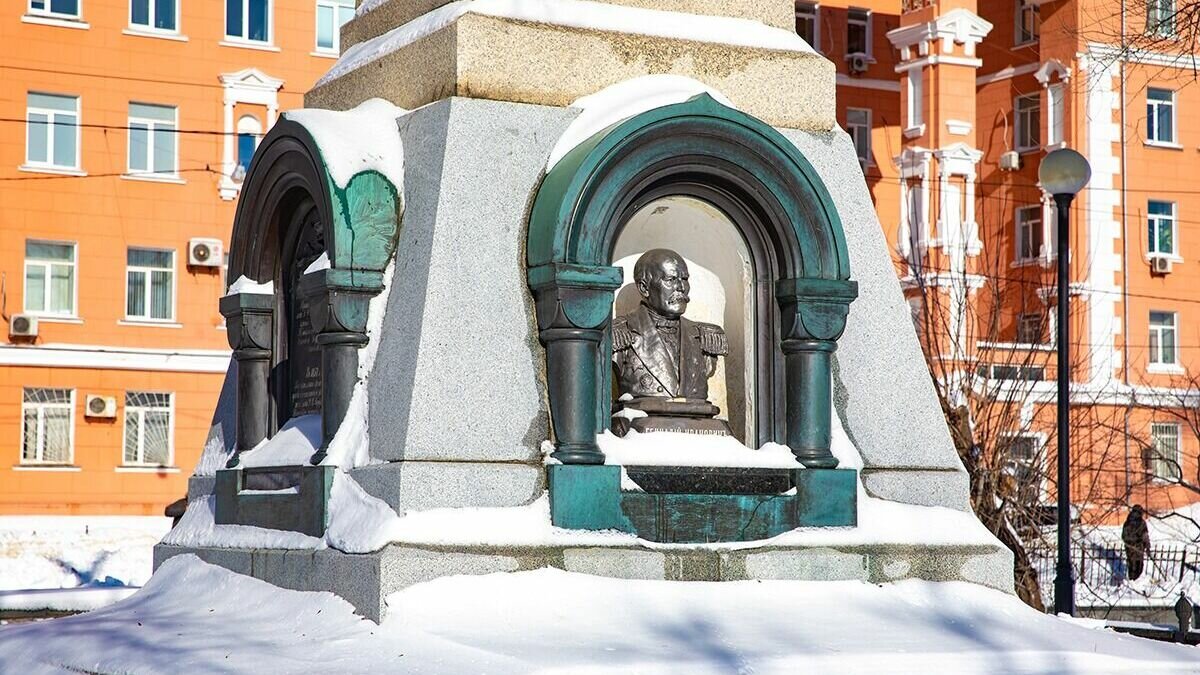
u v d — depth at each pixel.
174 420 32.94
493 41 9.73
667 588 9.09
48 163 32.53
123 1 33.09
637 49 10.16
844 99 41.78
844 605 9.34
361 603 8.80
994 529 16.17
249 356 10.98
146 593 10.95
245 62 33.97
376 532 8.84
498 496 9.10
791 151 9.84
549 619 8.54
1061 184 13.68
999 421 17.55
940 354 18.47
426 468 8.97
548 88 9.86
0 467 31.53
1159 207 39.88
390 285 9.69
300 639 8.68
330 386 9.65
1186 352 39.72
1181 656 8.71
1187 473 36.69
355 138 9.89
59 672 8.96
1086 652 8.52
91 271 32.62
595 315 9.31
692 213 10.31
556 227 9.23
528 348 9.41
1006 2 41.38
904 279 30.41
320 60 34.59
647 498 9.35
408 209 9.69
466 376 9.22
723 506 9.52
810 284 9.88
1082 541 18.81
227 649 8.56
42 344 32.06
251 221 10.93
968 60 39.03
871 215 10.61
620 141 9.34
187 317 33.31
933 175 38.78
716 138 9.65
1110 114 39.19
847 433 10.21
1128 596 20.69
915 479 10.27
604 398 9.55
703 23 10.56
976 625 9.13
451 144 9.48
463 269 9.35
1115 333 38.78
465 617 8.52
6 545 30.55
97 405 32.16
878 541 9.84
